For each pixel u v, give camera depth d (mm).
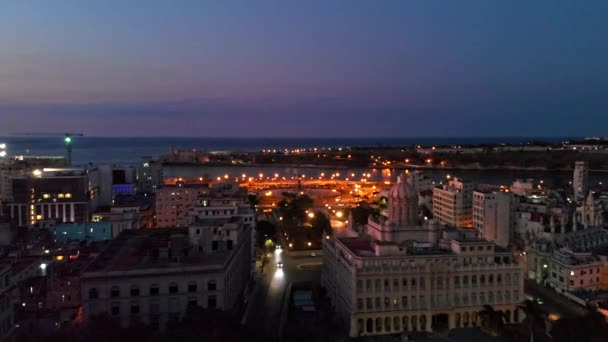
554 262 186750
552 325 137000
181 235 160375
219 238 160875
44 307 151125
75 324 123375
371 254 158000
